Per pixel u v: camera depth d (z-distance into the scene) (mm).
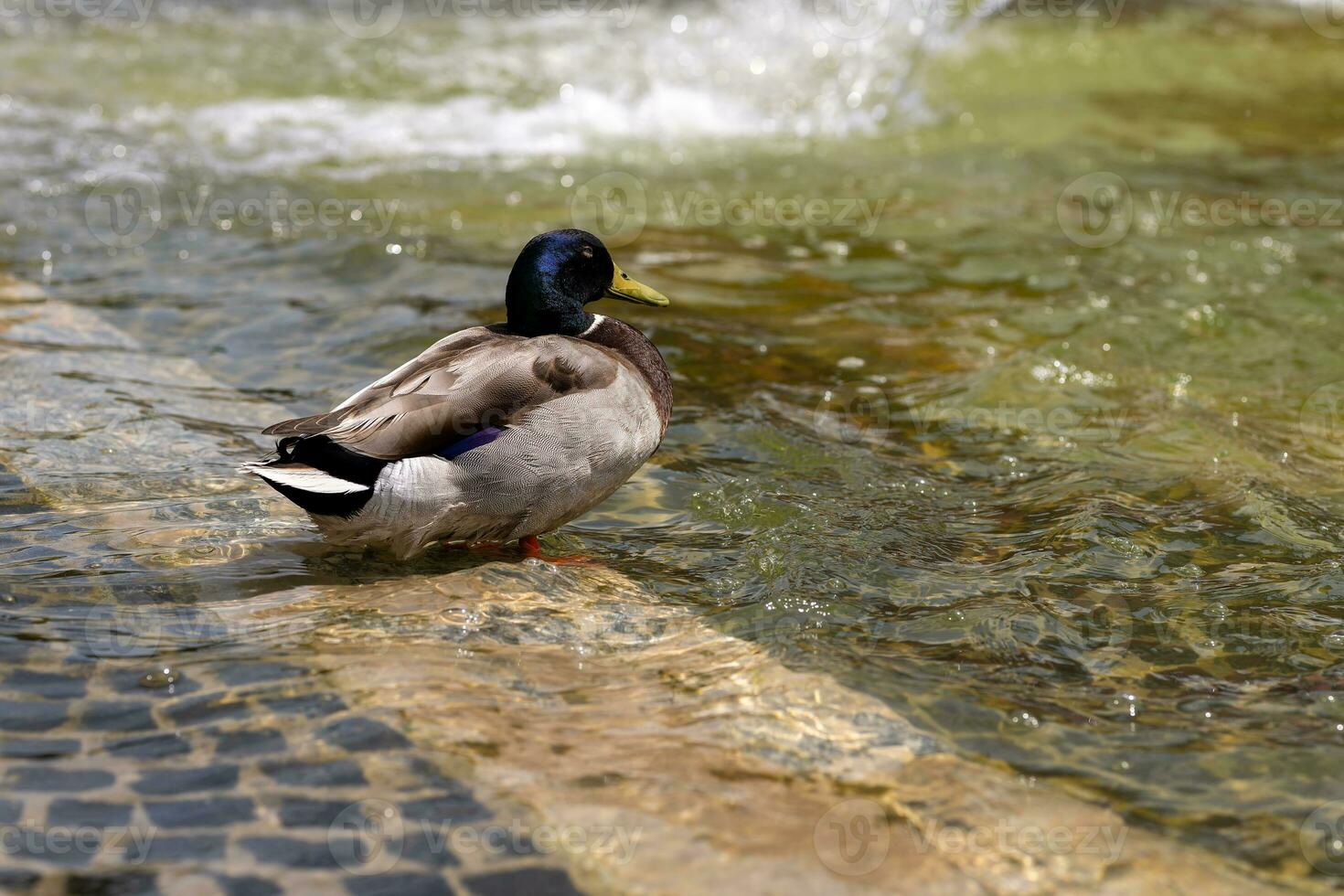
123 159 11398
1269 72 16484
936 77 15789
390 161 12008
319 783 3754
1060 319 8773
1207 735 4273
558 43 16609
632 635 4805
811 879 3438
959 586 5316
